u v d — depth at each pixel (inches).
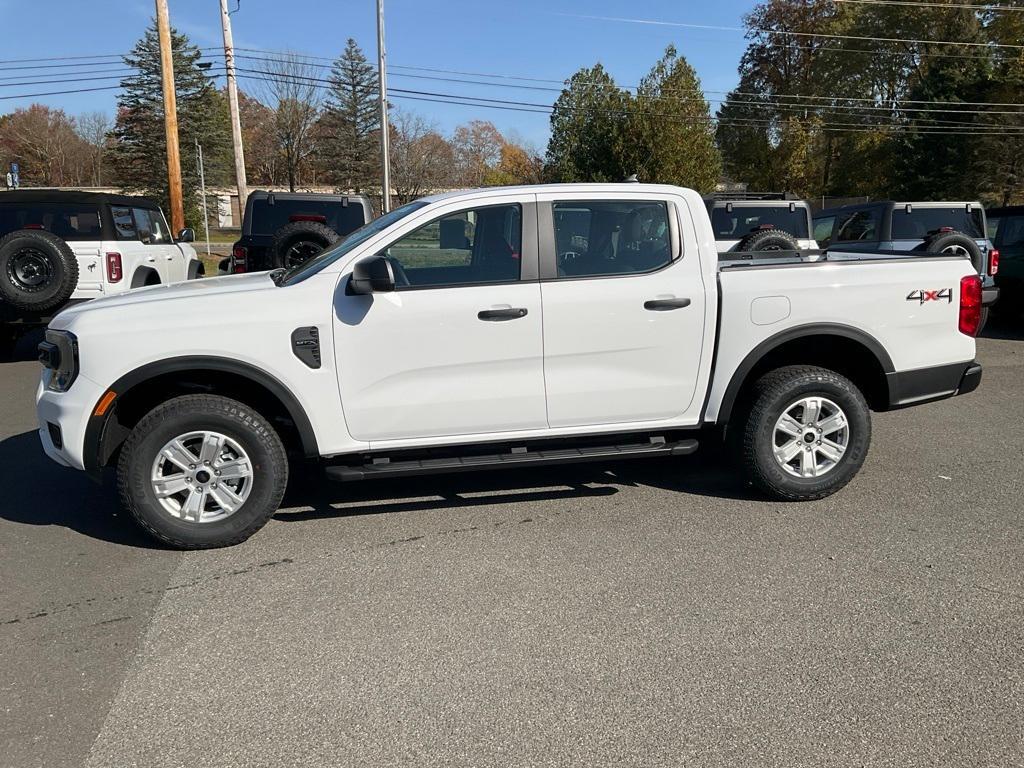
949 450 239.1
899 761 103.3
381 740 108.2
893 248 432.8
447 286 173.8
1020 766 102.2
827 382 190.2
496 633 135.7
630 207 182.4
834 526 180.9
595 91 1438.2
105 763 103.9
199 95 1712.6
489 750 106.0
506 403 178.4
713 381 188.2
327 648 131.4
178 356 163.9
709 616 140.6
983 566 159.5
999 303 489.1
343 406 172.1
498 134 2682.1
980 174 1656.0
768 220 452.4
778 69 2170.3
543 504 196.7
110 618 141.6
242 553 169.3
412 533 179.5
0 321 350.6
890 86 2012.8
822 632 135.0
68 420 163.6
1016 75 1617.9
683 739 107.7
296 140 2246.6
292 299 168.6
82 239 367.9
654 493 203.8
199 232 1702.8
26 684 121.5
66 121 2679.6
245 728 111.0
